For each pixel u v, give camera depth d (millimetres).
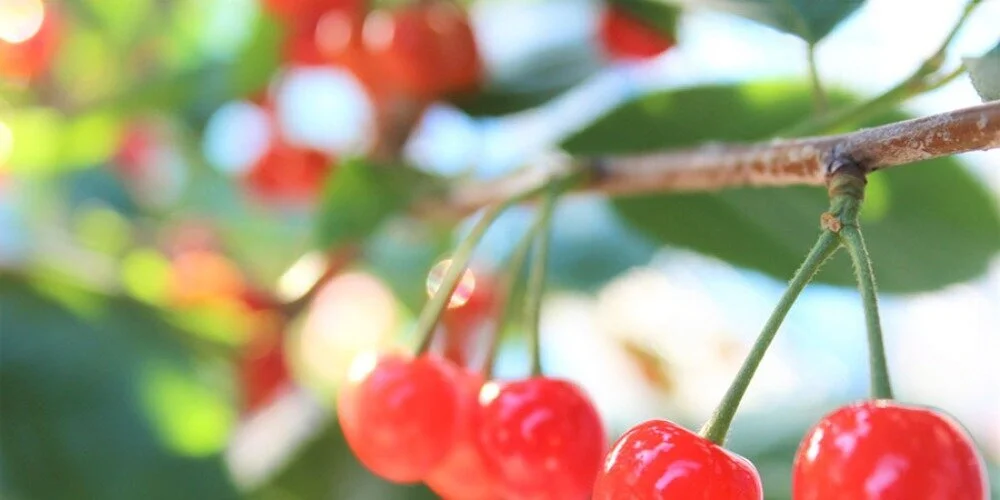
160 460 519
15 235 658
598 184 390
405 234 577
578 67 476
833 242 325
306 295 541
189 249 675
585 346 750
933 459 303
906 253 439
